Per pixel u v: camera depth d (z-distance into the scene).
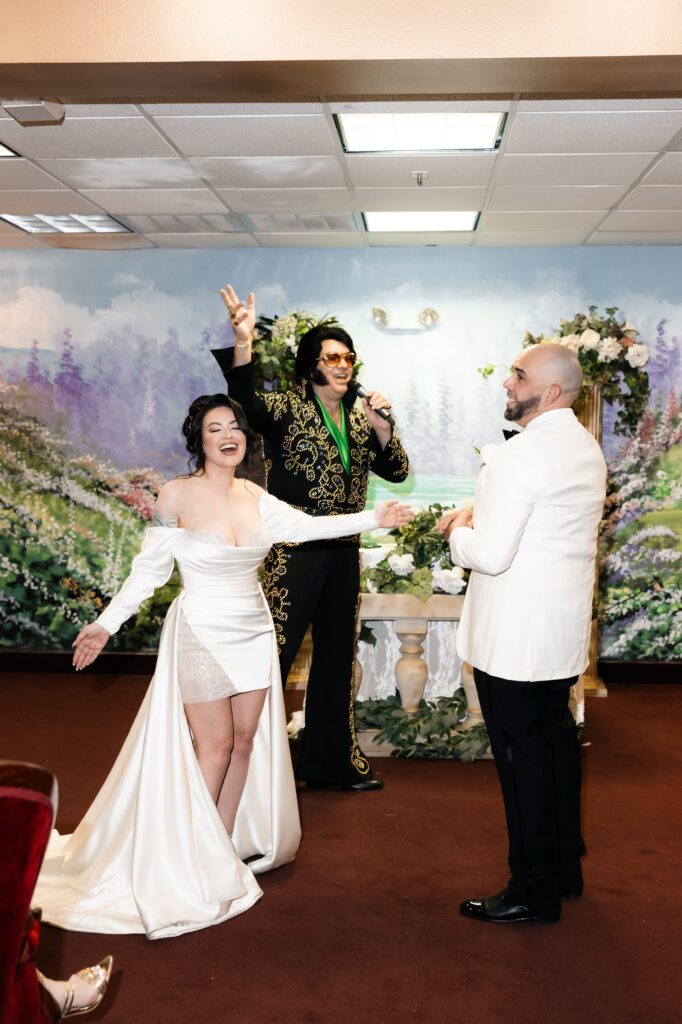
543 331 6.92
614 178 5.20
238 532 3.30
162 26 3.23
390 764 4.89
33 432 7.19
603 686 6.54
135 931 3.10
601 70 3.26
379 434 4.42
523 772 3.11
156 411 7.14
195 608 3.24
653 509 6.88
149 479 7.16
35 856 1.51
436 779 4.66
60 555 7.21
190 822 3.13
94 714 5.94
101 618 3.16
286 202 5.72
